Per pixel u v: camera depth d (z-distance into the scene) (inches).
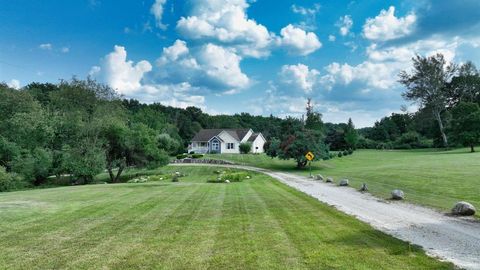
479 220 406.3
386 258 253.9
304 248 279.3
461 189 686.5
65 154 1556.3
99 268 235.0
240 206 515.2
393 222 393.7
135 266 238.5
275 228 356.2
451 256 260.7
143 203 545.0
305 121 3115.2
